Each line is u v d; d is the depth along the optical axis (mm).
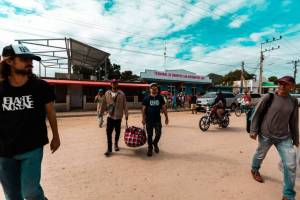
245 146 7328
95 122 13086
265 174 4836
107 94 6082
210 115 10383
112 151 6480
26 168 2338
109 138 6086
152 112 6020
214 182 4387
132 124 12203
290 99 3910
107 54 20766
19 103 2205
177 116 17047
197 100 20422
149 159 5742
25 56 2193
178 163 5469
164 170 4980
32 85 2285
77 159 5719
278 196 3863
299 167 4199
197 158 5902
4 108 2178
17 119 2201
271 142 4055
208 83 37625
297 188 4141
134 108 24234
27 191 2424
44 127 2439
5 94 2178
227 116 11102
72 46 18828
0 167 2303
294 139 3969
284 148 3812
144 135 6234
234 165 5391
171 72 32656
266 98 4008
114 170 4945
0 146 2219
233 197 3797
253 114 4203
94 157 5891
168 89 32812
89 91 22672
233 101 21703
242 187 4184
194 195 3846
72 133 9398
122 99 6156
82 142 7684
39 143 2350
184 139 8289
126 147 6934
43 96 2373
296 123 3930
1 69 2213
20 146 2223
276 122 3920
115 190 3980
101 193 3863
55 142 2635
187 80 34406
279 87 3918
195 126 11609
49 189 3994
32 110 2273
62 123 12617
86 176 4602
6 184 2361
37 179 2418
